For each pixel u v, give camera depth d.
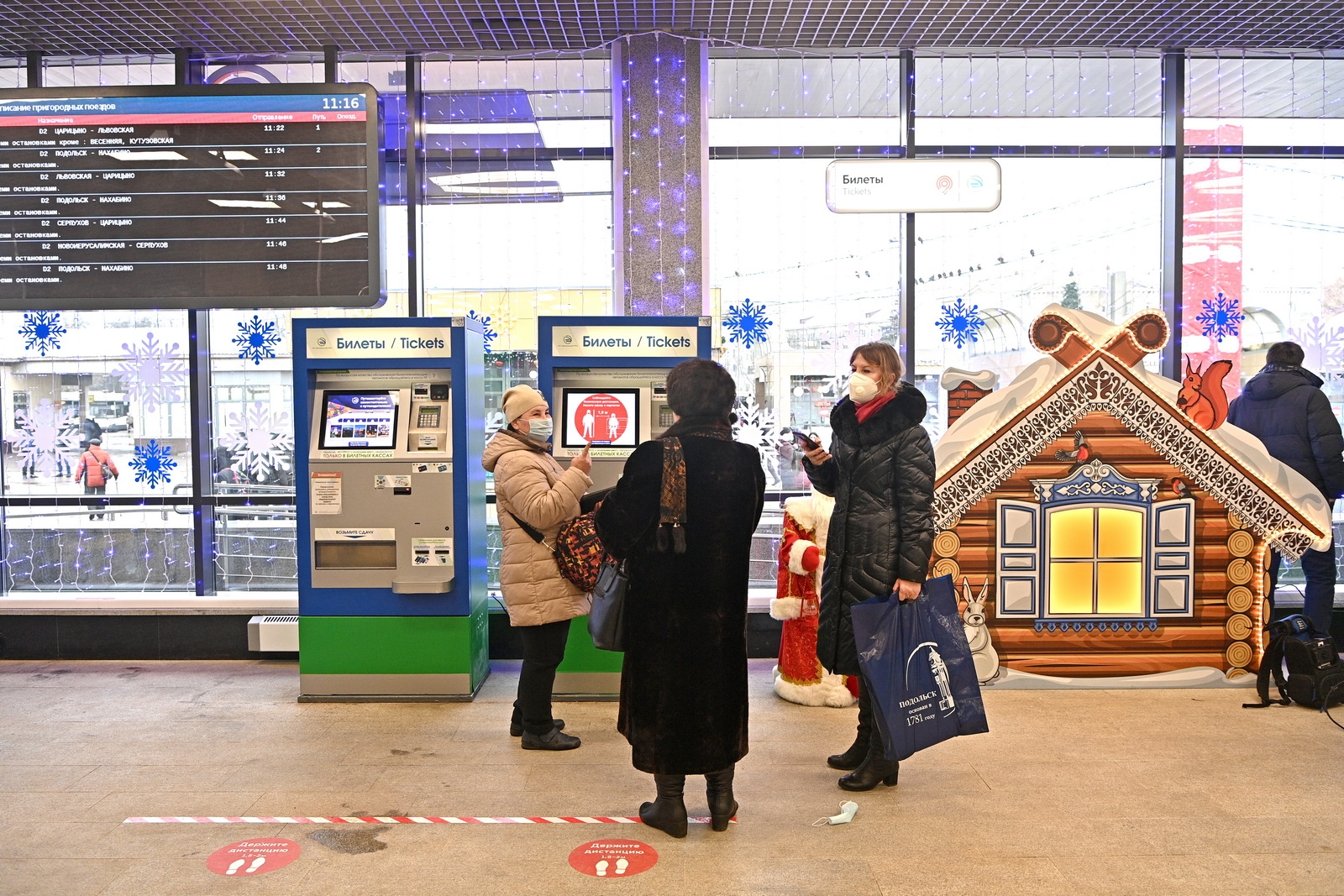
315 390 4.15
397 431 4.07
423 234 4.92
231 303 4.55
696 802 2.94
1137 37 4.71
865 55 4.90
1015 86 4.95
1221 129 4.95
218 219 4.53
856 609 2.73
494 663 4.76
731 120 4.92
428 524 4.05
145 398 4.87
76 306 4.57
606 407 4.11
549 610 3.37
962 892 2.35
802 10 4.39
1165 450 4.06
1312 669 3.81
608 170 4.91
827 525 3.92
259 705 4.02
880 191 4.67
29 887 2.40
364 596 4.07
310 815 2.85
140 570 4.95
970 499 4.07
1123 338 4.02
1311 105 4.96
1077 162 4.95
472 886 2.39
